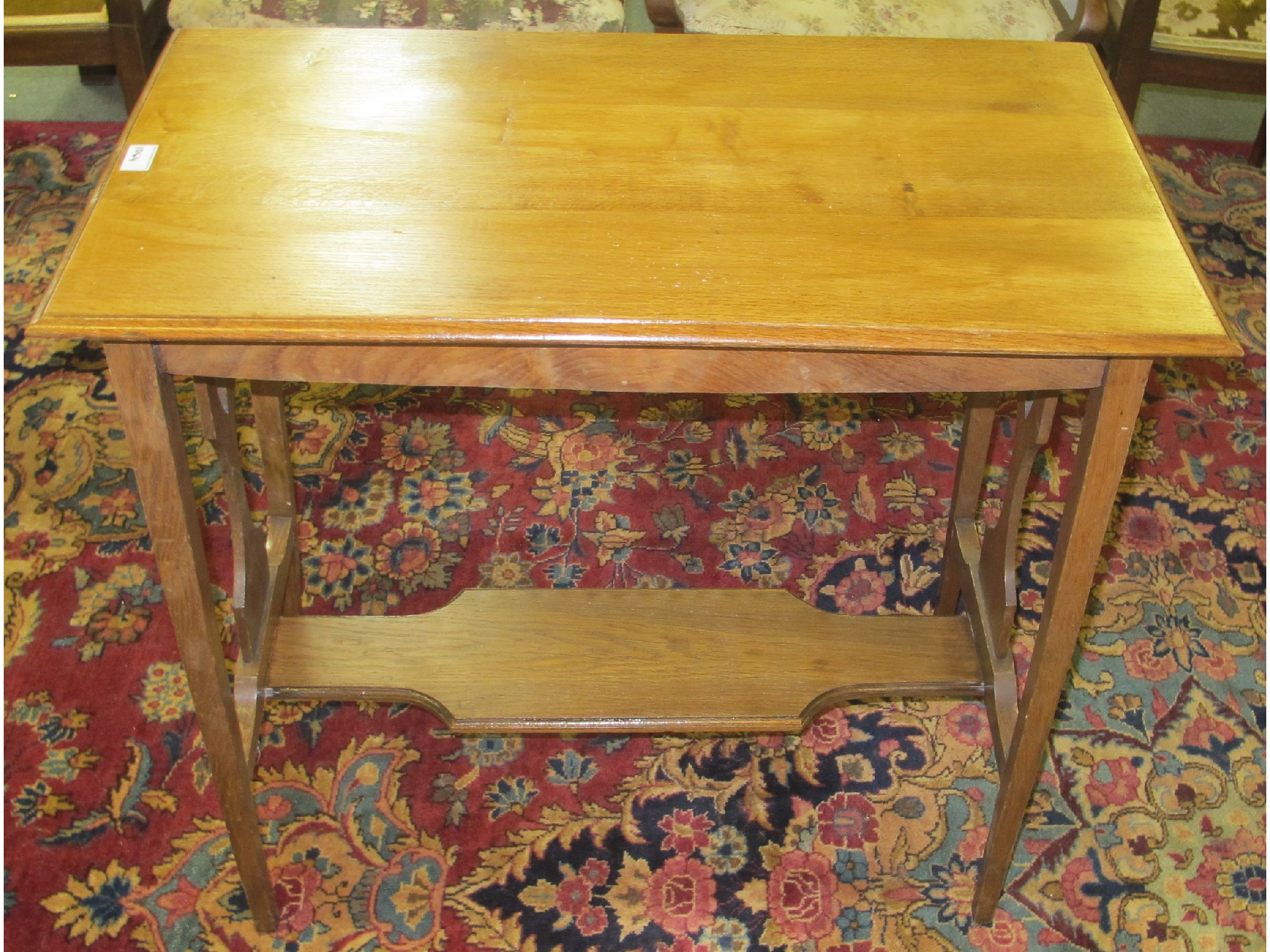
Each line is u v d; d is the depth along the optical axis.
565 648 1.73
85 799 1.84
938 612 2.04
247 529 1.61
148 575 2.15
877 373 1.25
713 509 2.32
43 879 1.74
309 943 1.70
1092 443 1.29
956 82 1.56
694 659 1.72
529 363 1.23
